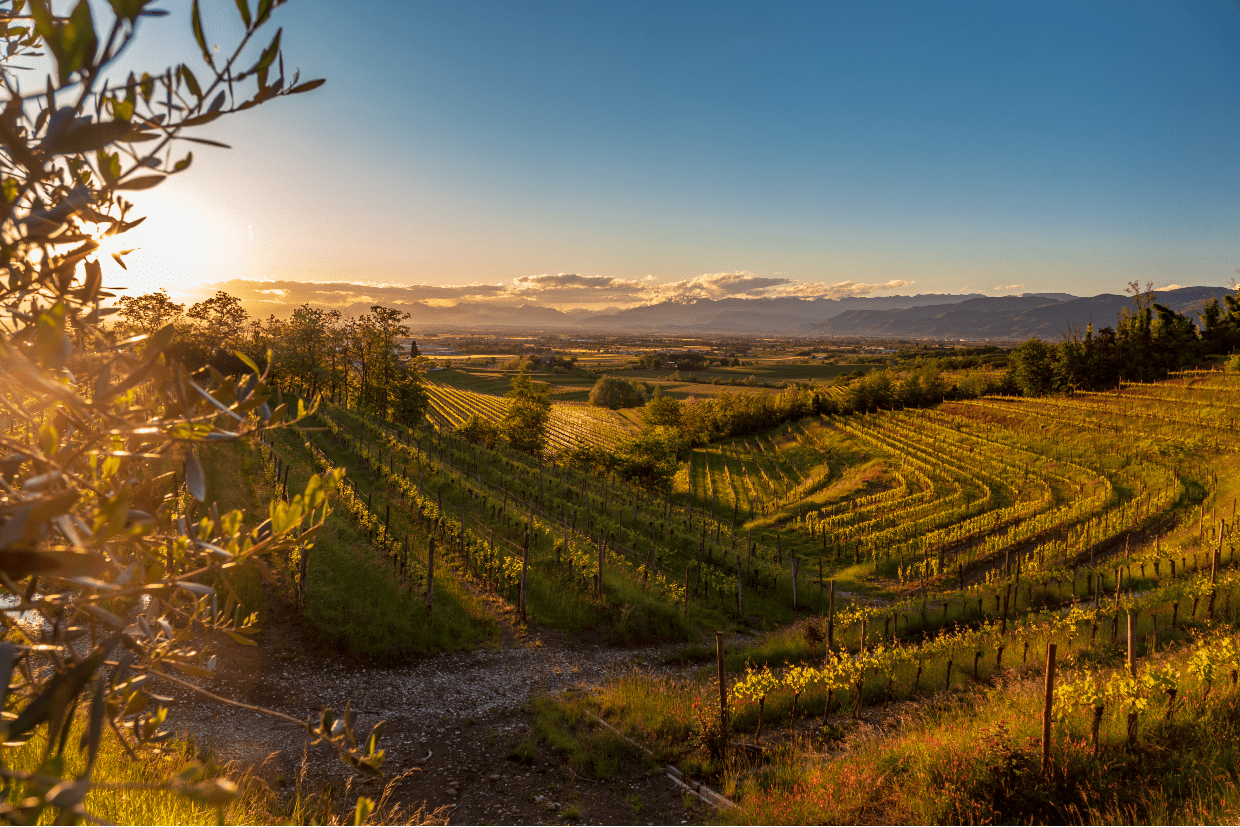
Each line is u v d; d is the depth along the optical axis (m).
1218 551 18.80
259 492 22.41
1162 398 57.84
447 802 9.19
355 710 12.07
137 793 4.68
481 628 17.28
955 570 28.80
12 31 1.49
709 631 20.39
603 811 9.03
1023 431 55.75
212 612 1.70
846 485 49.31
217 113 1.06
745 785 9.09
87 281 1.20
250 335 55.94
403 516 24.70
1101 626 16.50
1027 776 7.25
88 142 0.86
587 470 50.16
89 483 1.27
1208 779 6.91
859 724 11.59
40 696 0.93
